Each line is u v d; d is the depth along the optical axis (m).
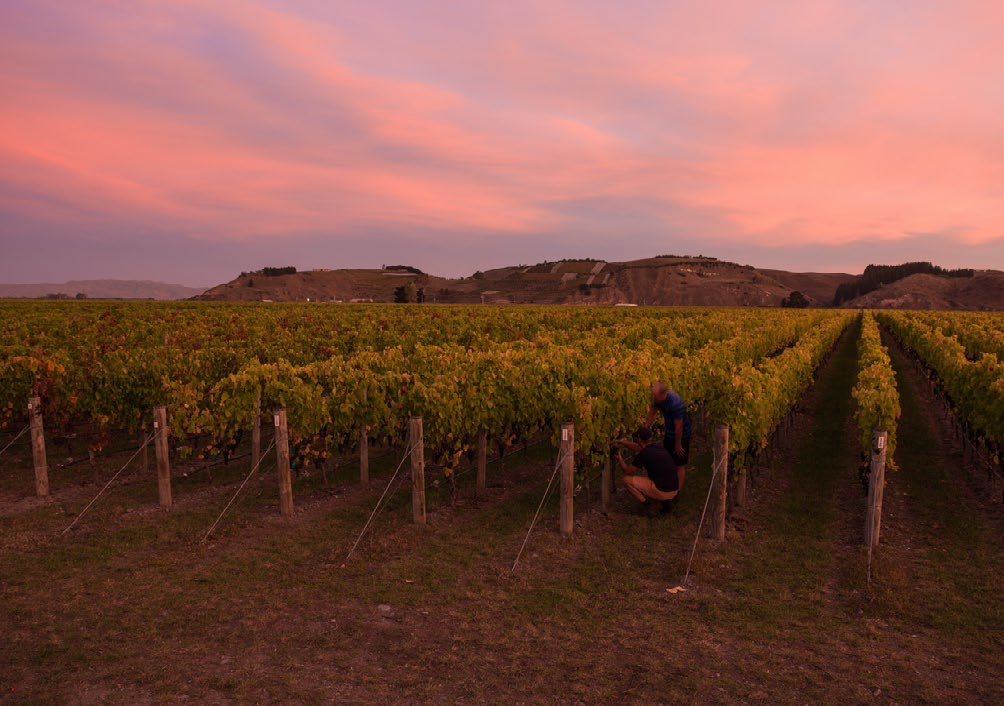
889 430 9.18
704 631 5.58
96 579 6.55
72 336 20.47
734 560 7.18
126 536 7.74
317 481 10.27
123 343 18.70
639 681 4.82
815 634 5.53
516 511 8.91
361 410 9.76
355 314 38.03
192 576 6.66
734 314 39.53
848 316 69.19
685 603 6.13
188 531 7.94
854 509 8.99
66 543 7.51
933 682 4.81
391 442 10.40
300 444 9.79
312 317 33.28
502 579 6.67
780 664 5.06
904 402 18.67
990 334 23.06
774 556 7.29
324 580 6.61
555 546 7.61
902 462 11.60
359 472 10.87
